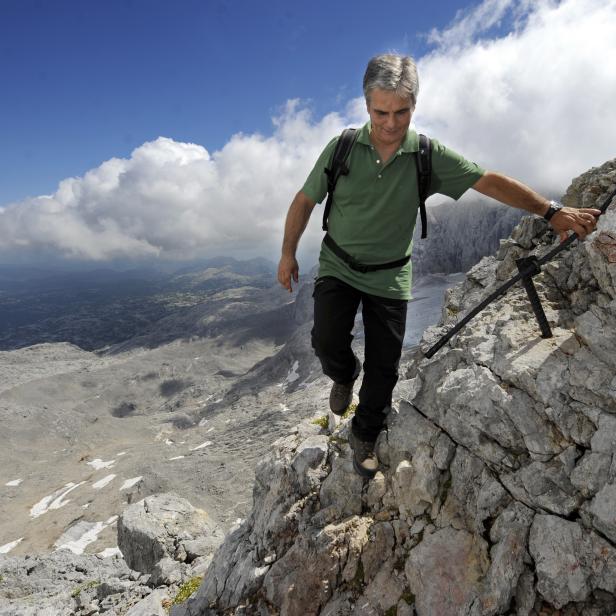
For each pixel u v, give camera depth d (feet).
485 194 5.96
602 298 6.54
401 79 4.97
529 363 6.30
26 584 24.08
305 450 8.66
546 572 5.33
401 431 7.50
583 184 7.95
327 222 6.41
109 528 152.05
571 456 5.68
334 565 6.98
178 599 11.33
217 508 146.10
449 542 6.33
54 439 268.00
